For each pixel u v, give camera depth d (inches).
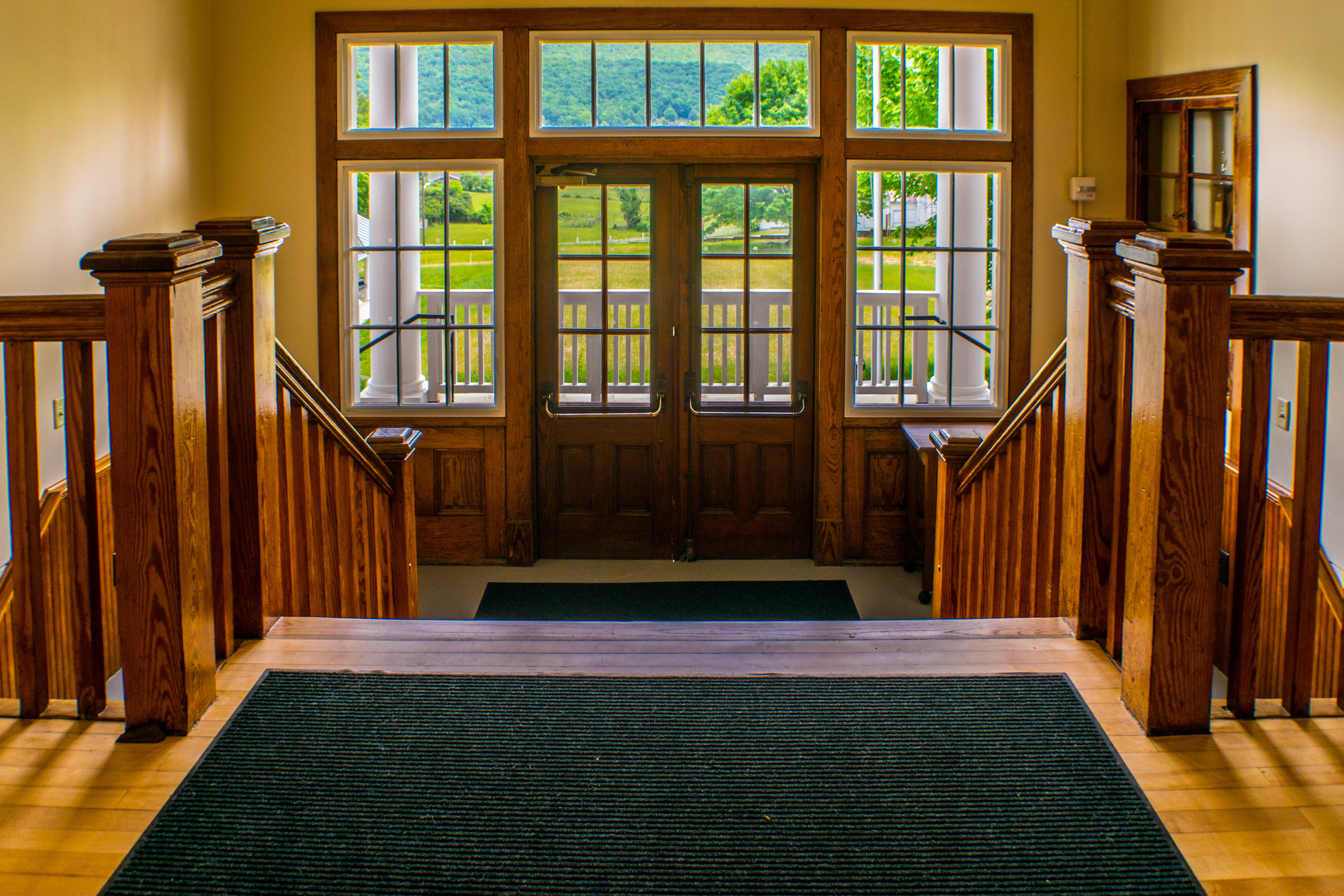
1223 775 81.7
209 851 72.4
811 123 223.5
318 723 89.7
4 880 69.2
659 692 96.3
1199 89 195.8
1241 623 88.9
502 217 225.1
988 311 252.2
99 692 89.7
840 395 230.4
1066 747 85.9
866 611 208.7
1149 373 86.4
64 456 163.3
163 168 201.8
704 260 234.5
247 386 100.0
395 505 144.9
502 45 219.9
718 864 71.5
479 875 70.2
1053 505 113.7
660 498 241.1
